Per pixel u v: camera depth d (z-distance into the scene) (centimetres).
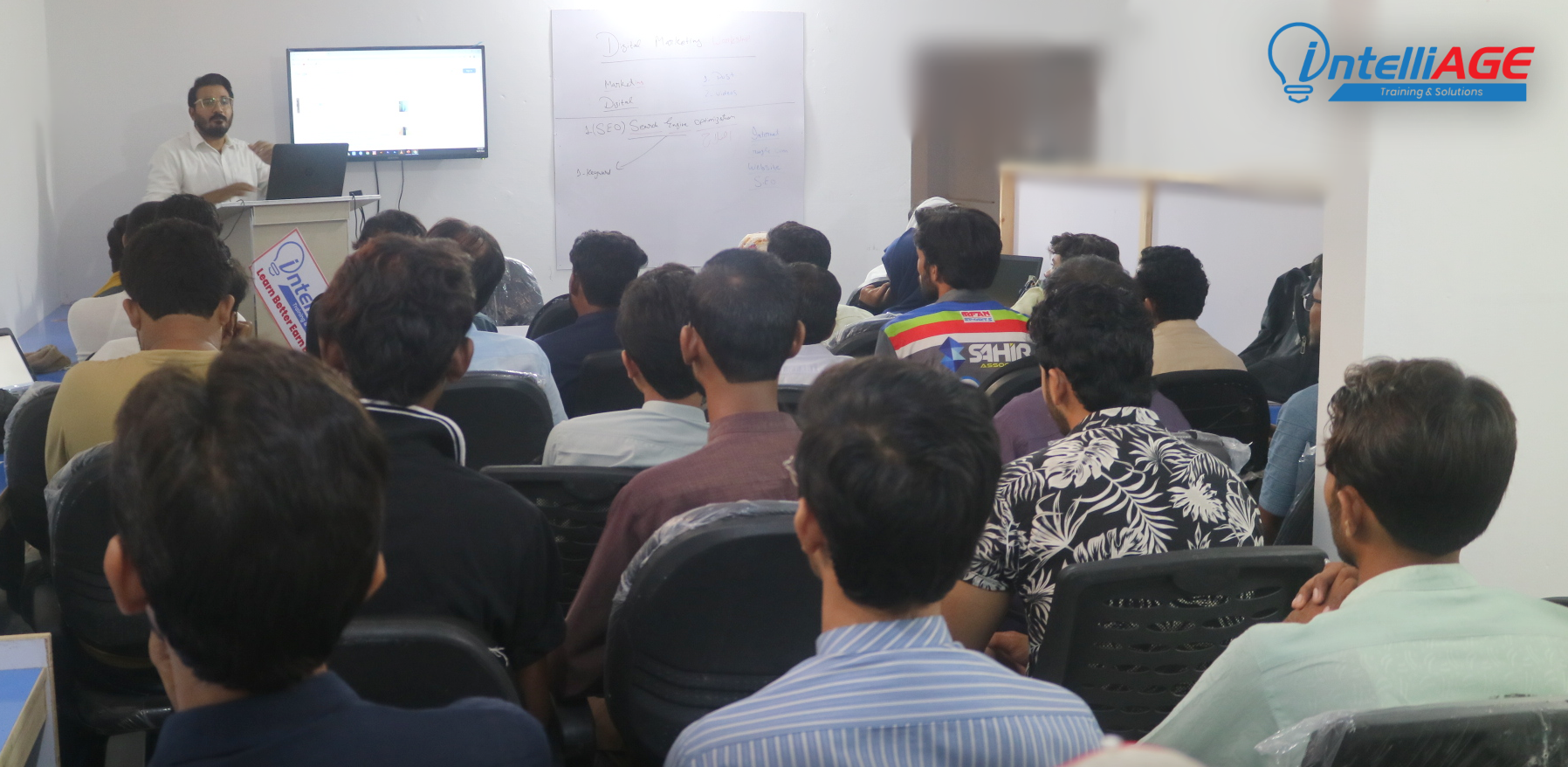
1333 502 120
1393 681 107
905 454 92
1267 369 451
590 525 191
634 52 667
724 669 151
